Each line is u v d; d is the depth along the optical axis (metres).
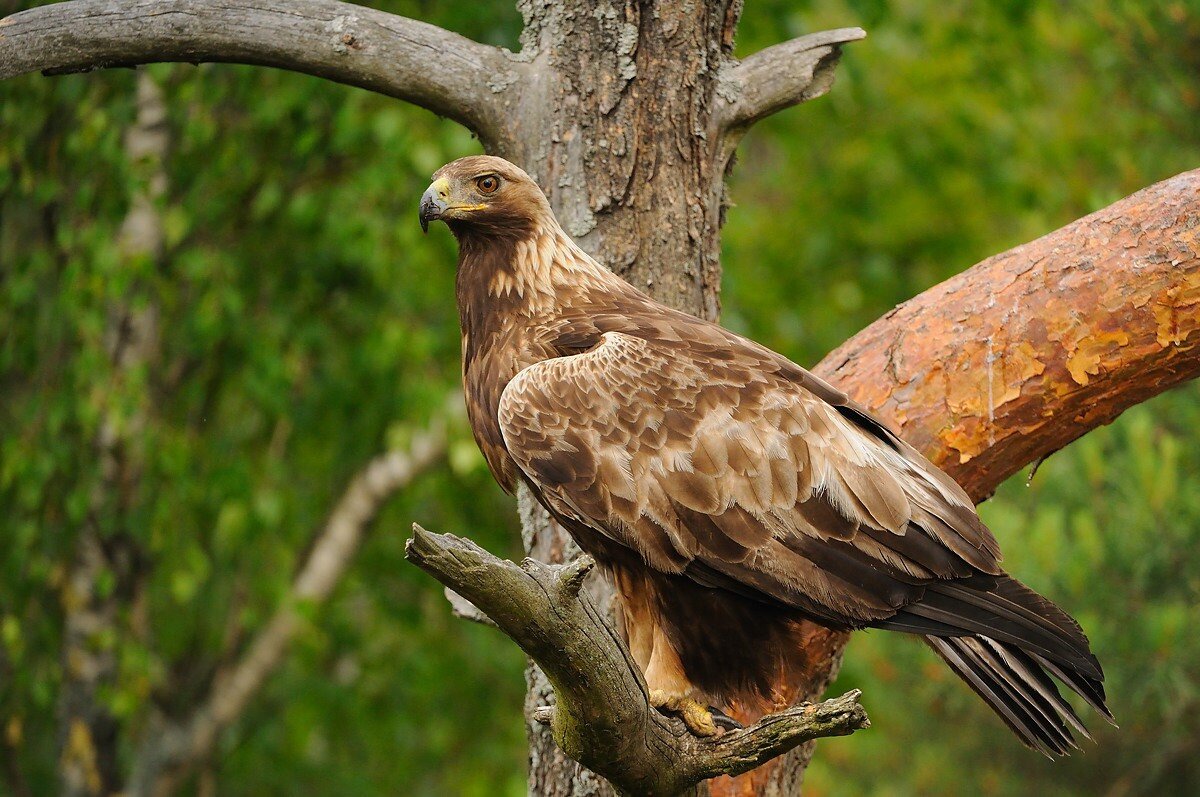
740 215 18.97
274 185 14.66
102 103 14.26
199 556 14.70
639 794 6.55
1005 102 19.86
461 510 17.94
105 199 14.13
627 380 7.56
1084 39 16.89
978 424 7.82
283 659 18.91
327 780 19.20
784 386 7.55
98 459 14.62
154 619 17.50
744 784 7.87
